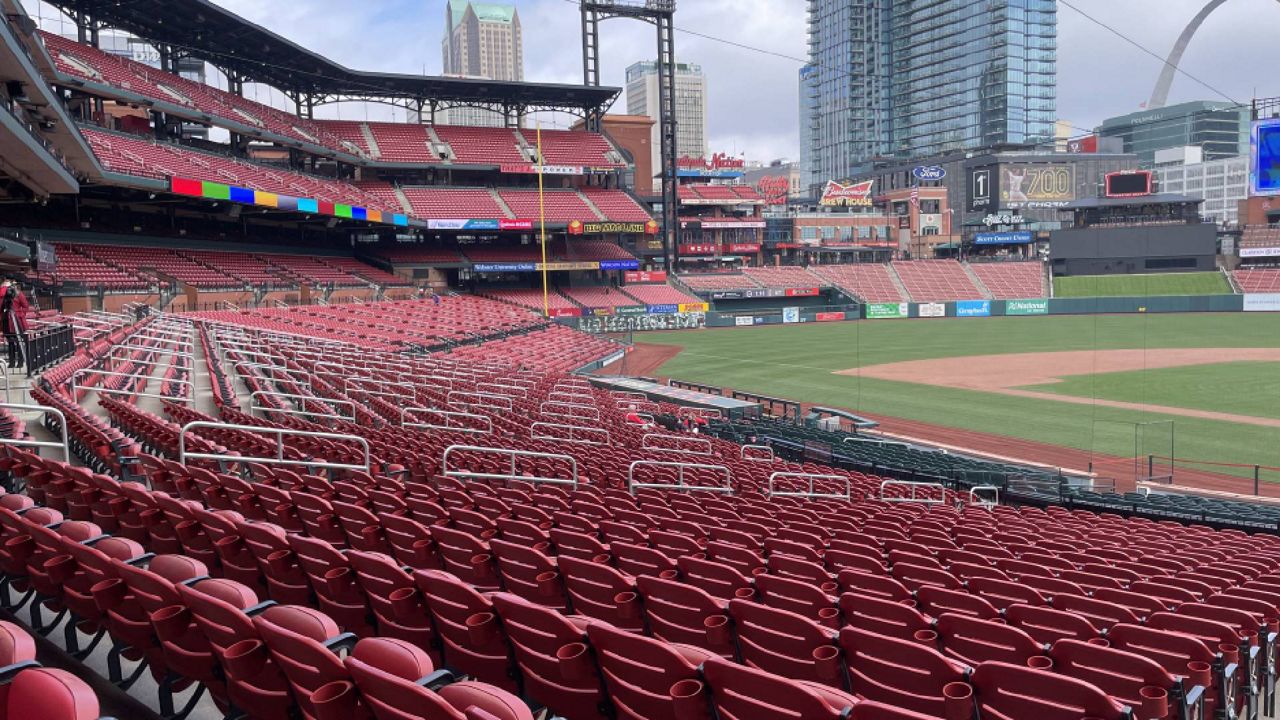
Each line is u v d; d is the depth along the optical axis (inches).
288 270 2278.5
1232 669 282.2
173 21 2140.7
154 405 703.7
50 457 464.8
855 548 417.1
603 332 3112.7
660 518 450.6
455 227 2792.8
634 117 4298.7
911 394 1758.1
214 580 194.1
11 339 735.7
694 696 164.9
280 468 438.6
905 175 5925.2
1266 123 3518.7
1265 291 3378.4
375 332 1889.8
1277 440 1248.2
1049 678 183.2
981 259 4242.1
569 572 265.6
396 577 220.4
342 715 148.1
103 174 1507.1
